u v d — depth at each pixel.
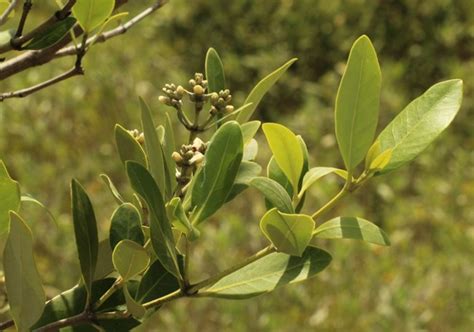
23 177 6.62
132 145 1.47
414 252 6.52
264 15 9.32
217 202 1.48
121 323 1.50
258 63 8.90
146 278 1.54
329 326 5.60
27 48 1.67
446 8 9.20
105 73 7.77
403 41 9.19
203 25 9.30
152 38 9.10
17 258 1.30
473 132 7.86
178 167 1.58
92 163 7.00
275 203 1.43
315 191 6.81
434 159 7.57
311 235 1.42
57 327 1.47
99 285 1.55
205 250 5.98
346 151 1.46
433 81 9.02
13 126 7.23
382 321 5.55
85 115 7.50
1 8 1.90
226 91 1.62
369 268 5.99
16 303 1.32
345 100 1.45
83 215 1.47
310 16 9.25
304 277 1.48
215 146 1.49
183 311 5.49
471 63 8.71
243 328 5.49
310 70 9.14
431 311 5.77
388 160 1.45
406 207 6.93
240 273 1.50
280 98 8.88
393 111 7.93
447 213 6.95
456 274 6.10
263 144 7.32
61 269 5.82
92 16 1.75
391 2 9.28
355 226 1.46
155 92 7.89
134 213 1.50
